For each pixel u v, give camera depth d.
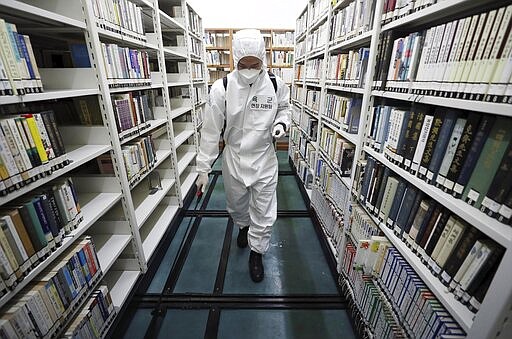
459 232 0.72
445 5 0.75
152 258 1.73
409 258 0.90
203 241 2.11
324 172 2.07
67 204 1.01
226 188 1.70
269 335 1.34
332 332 1.36
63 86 1.20
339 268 1.61
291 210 2.61
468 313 0.67
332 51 2.09
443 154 0.80
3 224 0.73
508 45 0.57
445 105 0.76
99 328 1.12
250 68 1.34
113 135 1.29
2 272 0.72
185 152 3.17
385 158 1.12
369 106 1.29
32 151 0.82
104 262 1.26
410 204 0.96
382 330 1.08
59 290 0.92
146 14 2.01
